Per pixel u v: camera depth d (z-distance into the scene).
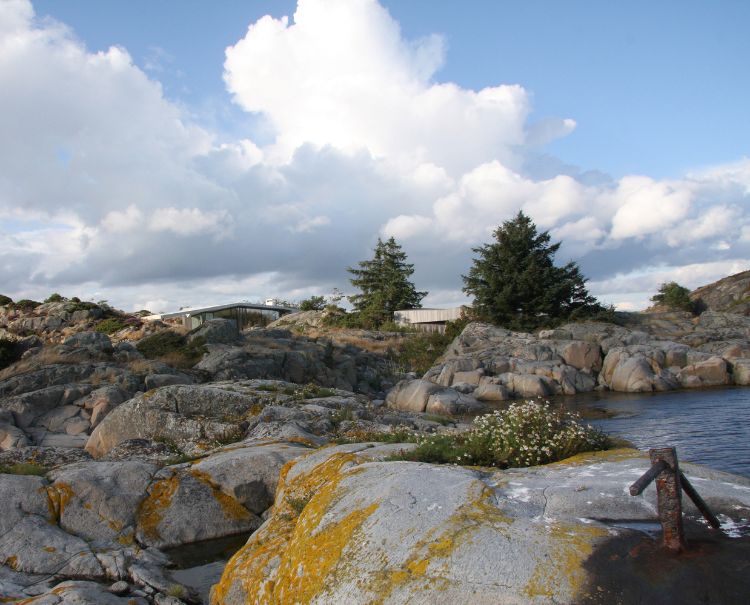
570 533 4.96
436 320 62.81
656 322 49.81
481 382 38.69
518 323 52.62
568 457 8.33
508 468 7.75
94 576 9.25
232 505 11.46
